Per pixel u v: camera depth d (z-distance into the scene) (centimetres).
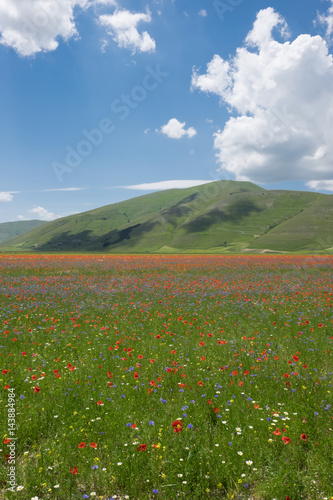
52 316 1238
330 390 568
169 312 1285
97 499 348
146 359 753
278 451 416
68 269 3238
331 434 440
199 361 747
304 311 1248
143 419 482
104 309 1348
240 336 943
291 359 741
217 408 482
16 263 3750
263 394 570
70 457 400
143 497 350
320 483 358
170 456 392
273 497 343
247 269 3162
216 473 372
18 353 806
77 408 526
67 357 782
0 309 1302
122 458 392
